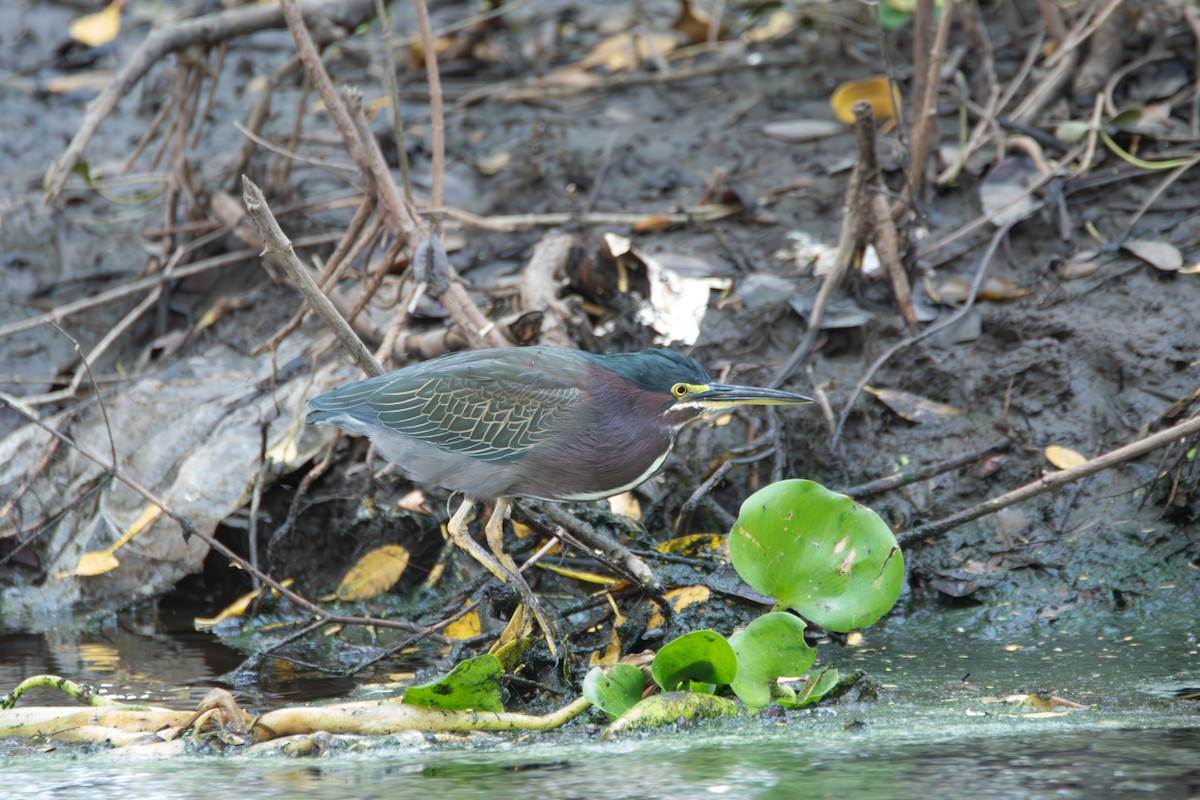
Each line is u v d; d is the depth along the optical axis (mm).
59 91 16688
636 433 8336
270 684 8508
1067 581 9438
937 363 10875
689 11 16250
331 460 10898
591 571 9914
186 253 13539
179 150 13164
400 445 8422
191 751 7109
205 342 12523
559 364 8414
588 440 8281
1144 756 6516
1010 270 11711
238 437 11117
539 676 8180
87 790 6461
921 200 12195
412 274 10828
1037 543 9742
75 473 11227
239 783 6512
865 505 10234
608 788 6273
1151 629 8836
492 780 6453
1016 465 10227
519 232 13219
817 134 14164
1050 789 6086
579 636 8719
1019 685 7914
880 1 12562
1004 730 7020
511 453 8297
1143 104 13266
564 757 6824
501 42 17078
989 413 10586
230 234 13602
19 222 14203
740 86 15562
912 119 12320
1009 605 9367
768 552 8070
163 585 10648
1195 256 11172
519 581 8227
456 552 10320
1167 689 7695
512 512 8984
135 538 10719
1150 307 10758
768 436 10305
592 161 14273
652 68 16359
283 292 12844
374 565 10320
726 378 11047
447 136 15070
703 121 14891
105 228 14281
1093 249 11562
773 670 7703
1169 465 9805
